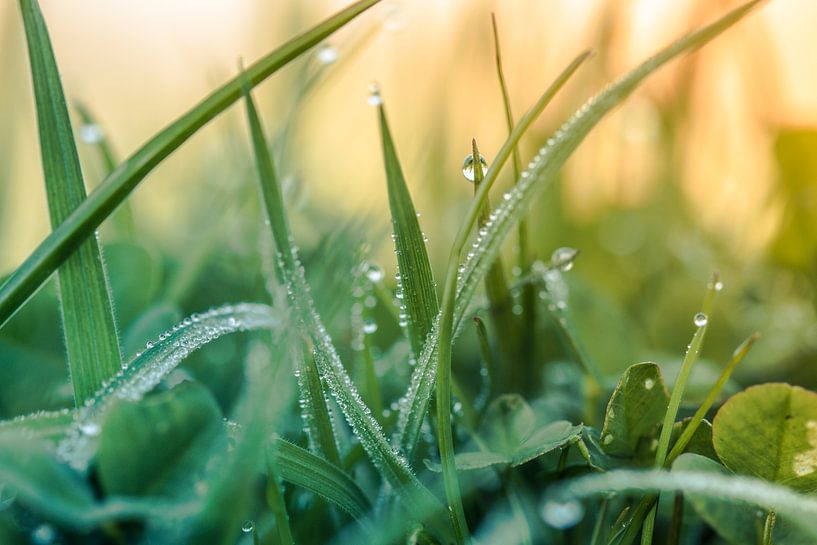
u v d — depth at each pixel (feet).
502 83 0.61
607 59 1.03
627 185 1.04
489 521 0.57
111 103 1.25
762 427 0.52
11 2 0.91
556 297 0.64
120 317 0.66
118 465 0.50
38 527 0.51
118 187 0.54
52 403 0.61
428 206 0.95
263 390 0.50
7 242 0.84
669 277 0.83
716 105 1.05
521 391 0.64
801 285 0.81
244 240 0.77
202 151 1.04
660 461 0.52
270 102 1.07
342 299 0.64
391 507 0.54
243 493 0.49
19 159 0.90
